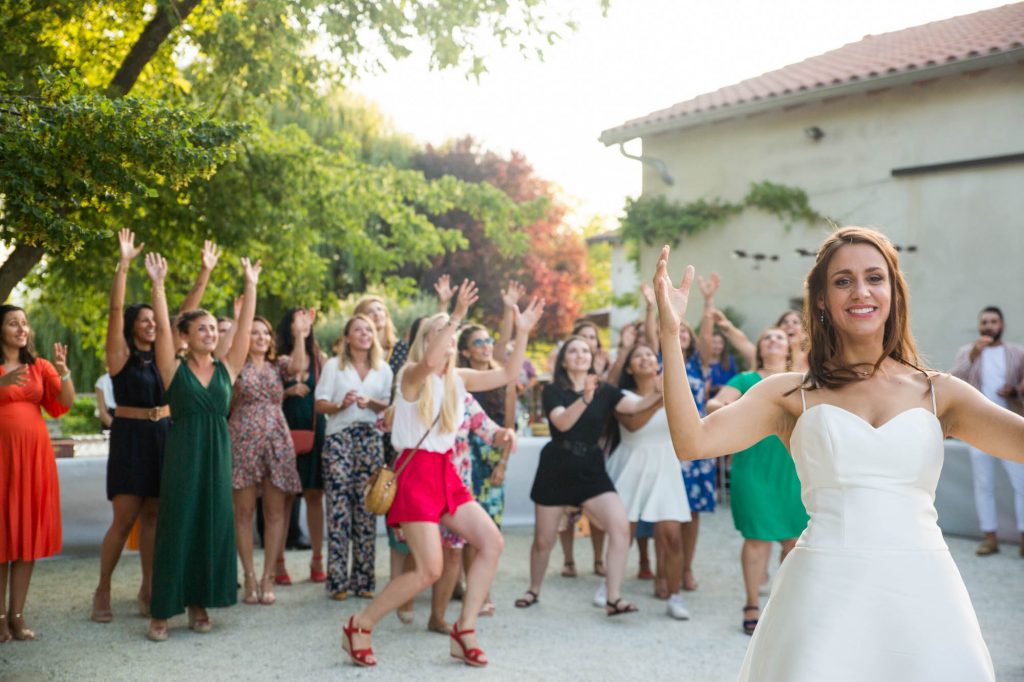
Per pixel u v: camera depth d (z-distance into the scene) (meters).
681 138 13.70
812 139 12.27
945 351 11.12
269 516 5.66
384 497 4.21
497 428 5.00
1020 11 12.63
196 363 4.87
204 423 4.84
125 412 5.14
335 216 9.11
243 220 7.37
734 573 6.58
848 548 2.01
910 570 1.97
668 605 5.43
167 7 5.61
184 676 4.18
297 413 6.12
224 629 4.98
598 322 25.53
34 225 3.89
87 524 7.05
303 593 5.84
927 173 11.23
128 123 3.92
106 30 6.03
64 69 5.23
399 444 4.33
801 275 12.41
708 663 4.49
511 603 5.69
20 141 3.72
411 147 22.81
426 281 24.73
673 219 13.50
